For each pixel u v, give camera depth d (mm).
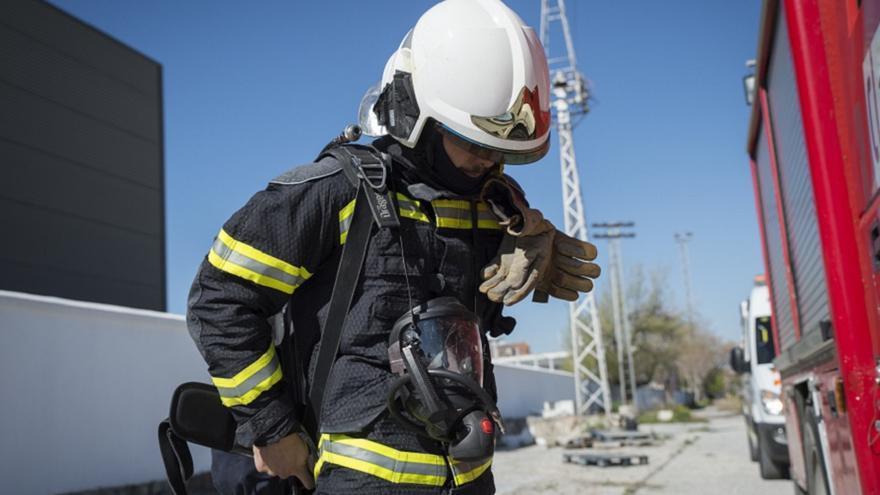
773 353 10516
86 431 8445
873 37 2389
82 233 19188
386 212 2012
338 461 1975
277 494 2830
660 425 32812
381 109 2199
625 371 51188
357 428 1959
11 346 7660
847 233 2854
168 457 2225
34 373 7887
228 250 1969
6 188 17312
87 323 8617
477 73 2039
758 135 6707
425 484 1983
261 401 1965
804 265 4535
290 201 1985
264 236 1964
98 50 20406
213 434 2186
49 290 18078
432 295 2084
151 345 9531
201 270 2021
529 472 12719
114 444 8812
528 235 2174
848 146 2832
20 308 7785
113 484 8727
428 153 2117
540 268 2158
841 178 2887
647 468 13062
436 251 2092
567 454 14234
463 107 2033
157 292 21500
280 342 2213
